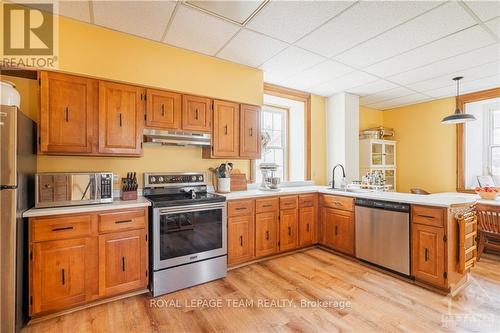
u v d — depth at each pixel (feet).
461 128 14.32
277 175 14.10
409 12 6.84
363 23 7.39
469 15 6.93
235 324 6.00
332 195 10.93
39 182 6.30
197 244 8.05
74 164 7.92
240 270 9.11
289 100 13.75
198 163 10.23
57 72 7.01
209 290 7.66
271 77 11.77
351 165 14.19
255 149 10.85
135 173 8.57
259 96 10.97
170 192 9.32
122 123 7.86
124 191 7.97
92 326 5.89
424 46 8.73
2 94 5.43
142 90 8.25
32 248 5.89
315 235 11.49
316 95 14.43
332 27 7.60
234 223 9.12
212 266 8.31
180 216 7.75
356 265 9.50
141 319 6.17
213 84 9.75
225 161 10.98
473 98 13.79
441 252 7.33
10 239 5.30
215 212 8.48
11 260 5.31
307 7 6.65
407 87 13.10
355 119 14.47
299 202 10.97
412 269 8.01
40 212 5.94
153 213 7.32
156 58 8.62
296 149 14.48
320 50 9.09
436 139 15.35
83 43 7.51
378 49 9.00
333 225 10.87
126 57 8.12
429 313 6.36
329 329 5.78
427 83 12.48
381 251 8.91
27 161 6.27
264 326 5.91
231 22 7.40
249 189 11.45
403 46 8.75
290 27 7.63
